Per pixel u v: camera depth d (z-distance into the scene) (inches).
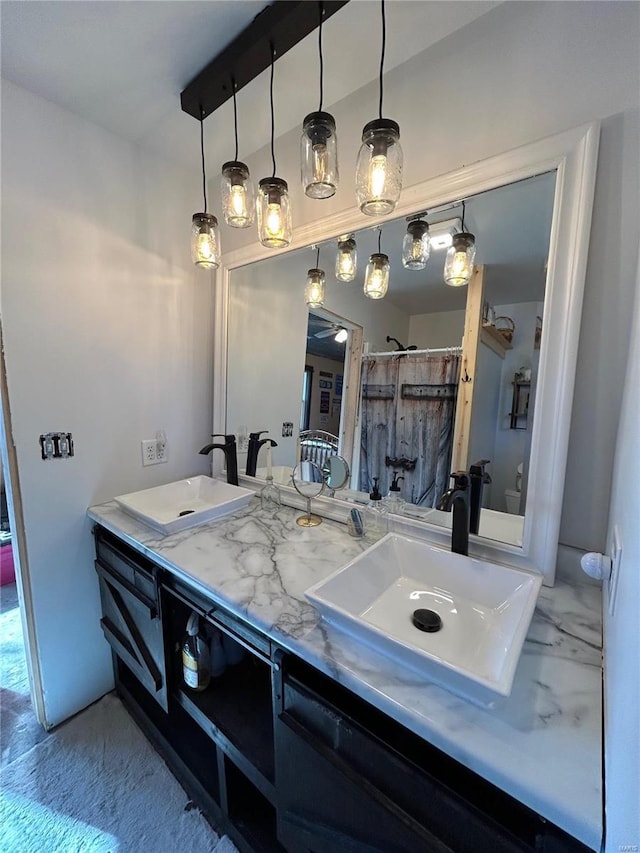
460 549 38.4
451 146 39.1
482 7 34.9
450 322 42.9
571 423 35.4
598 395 34.1
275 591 34.9
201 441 72.2
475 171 37.3
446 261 42.1
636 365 22.6
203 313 69.9
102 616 59.1
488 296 39.4
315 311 55.9
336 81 43.8
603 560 24.3
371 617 33.4
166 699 46.8
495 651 28.4
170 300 64.5
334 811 27.0
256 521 53.1
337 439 53.9
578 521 36.1
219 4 34.5
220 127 52.9
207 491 65.7
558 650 27.7
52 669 54.5
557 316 34.0
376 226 46.5
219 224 66.7
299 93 45.7
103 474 58.1
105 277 55.6
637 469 18.3
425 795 21.9
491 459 39.7
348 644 27.6
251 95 46.1
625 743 14.4
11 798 44.7
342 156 47.8
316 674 29.7
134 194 57.8
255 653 33.0
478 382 40.8
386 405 49.2
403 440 47.6
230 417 69.3
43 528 52.3
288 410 60.1
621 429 29.1
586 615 31.8
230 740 38.9
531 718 21.8
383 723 25.1
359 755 25.1
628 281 31.8
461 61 37.6
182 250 65.3
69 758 49.8
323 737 27.3
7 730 53.9
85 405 55.1
